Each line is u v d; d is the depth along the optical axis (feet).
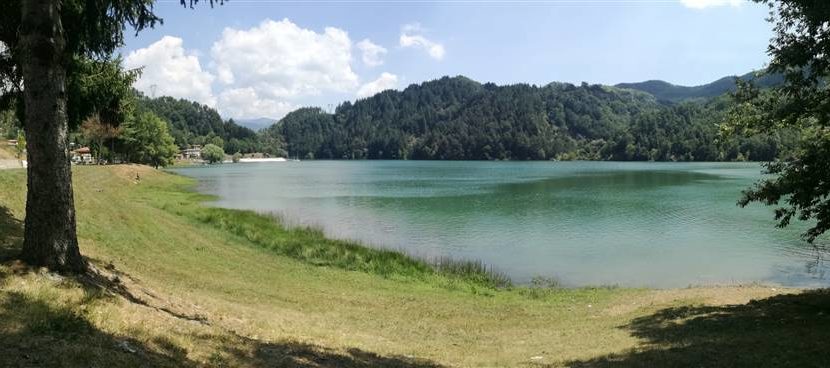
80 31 39.11
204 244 72.69
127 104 66.80
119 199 94.17
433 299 57.16
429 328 44.45
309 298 51.60
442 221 128.98
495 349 37.93
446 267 76.38
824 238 102.68
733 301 50.67
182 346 25.54
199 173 382.42
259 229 92.68
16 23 39.32
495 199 180.24
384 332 41.65
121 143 276.62
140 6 36.91
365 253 79.97
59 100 30.71
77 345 21.63
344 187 239.50
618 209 149.38
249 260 67.97
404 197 189.16
